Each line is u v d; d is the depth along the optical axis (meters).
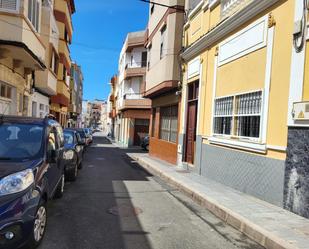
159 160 19.52
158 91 18.84
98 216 7.18
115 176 13.26
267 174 8.23
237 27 10.23
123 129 48.81
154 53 19.72
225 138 10.66
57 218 6.89
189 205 8.59
